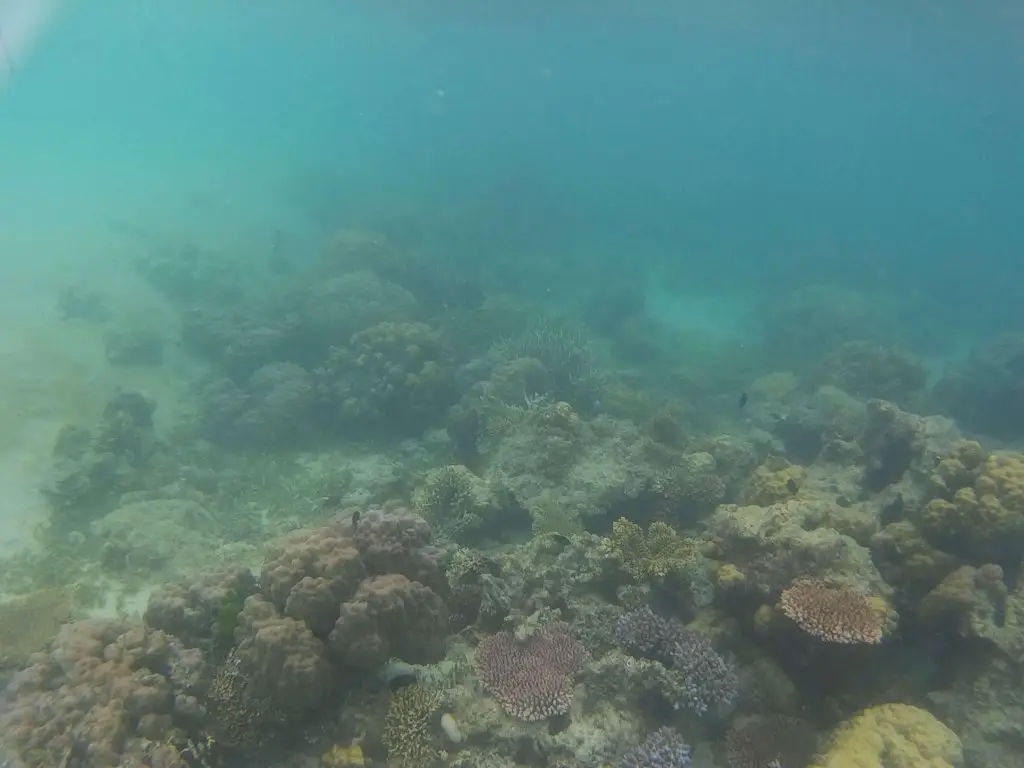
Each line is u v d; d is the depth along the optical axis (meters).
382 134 97.88
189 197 38.41
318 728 6.46
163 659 6.71
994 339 22.73
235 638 6.72
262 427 15.59
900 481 9.71
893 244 62.53
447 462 14.55
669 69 111.00
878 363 20.69
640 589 8.08
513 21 65.50
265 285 26.52
